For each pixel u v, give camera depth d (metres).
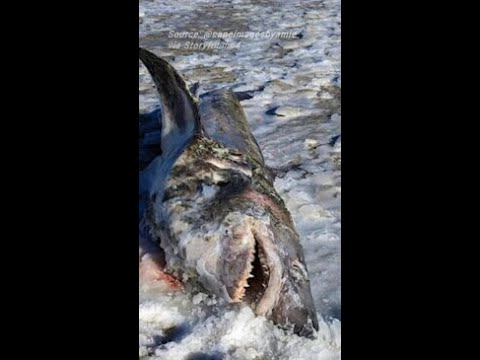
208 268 1.45
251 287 1.46
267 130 2.70
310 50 4.14
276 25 4.92
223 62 3.86
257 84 3.38
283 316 1.38
